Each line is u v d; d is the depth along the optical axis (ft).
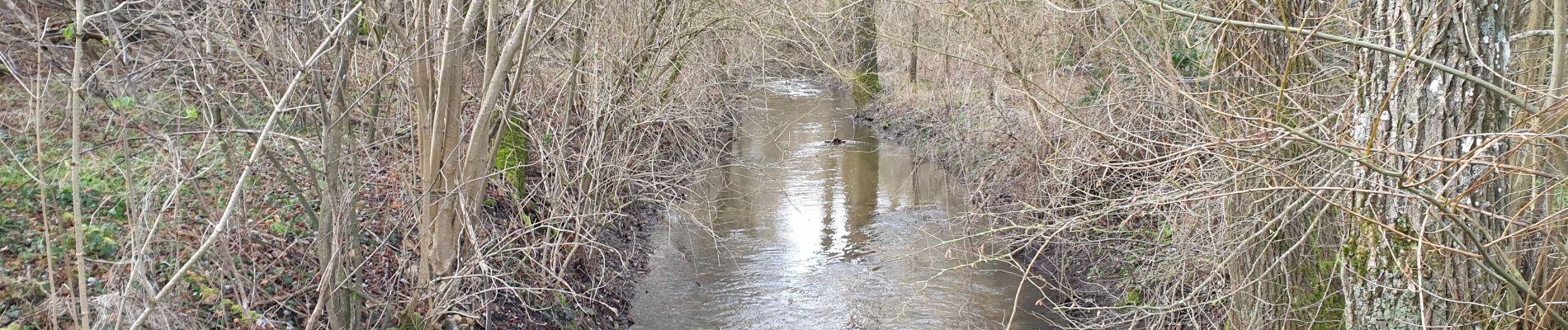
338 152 20.21
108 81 15.81
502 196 34.86
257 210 25.41
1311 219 21.52
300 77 16.11
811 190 55.21
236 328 20.95
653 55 44.24
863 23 57.47
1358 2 16.47
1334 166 18.97
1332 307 21.86
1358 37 15.52
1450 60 14.07
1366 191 13.24
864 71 80.94
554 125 38.55
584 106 41.83
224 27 17.20
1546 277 15.33
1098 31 31.27
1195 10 20.49
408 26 22.63
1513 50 19.20
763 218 48.37
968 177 49.70
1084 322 31.48
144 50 17.87
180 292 20.08
